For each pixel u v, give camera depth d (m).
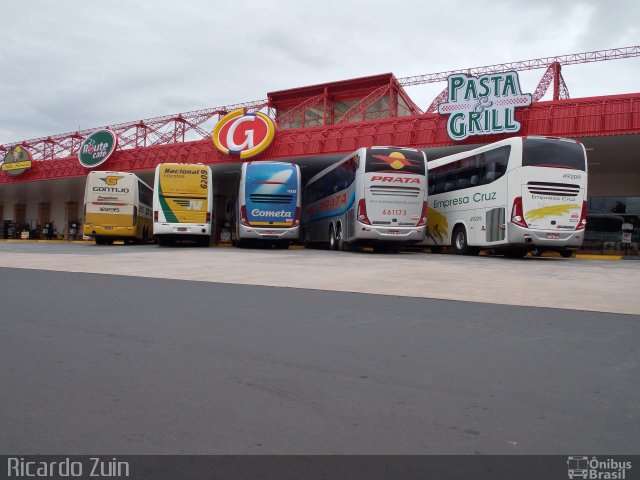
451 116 26.75
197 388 4.03
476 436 3.20
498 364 4.66
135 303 7.70
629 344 5.39
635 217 31.09
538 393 3.94
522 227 17.62
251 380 4.22
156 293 8.70
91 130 46.38
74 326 6.14
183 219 25.56
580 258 22.28
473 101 26.28
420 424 3.37
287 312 7.01
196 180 25.72
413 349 5.15
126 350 5.10
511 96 25.42
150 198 35.12
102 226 29.12
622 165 29.83
